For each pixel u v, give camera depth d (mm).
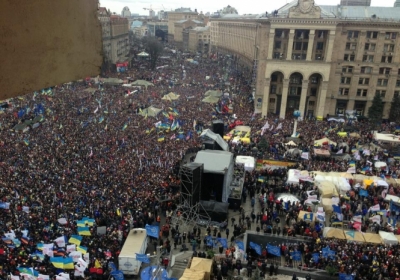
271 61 78875
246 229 35031
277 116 82562
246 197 42438
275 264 30469
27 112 62219
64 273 23109
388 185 43281
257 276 26641
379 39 78812
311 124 71750
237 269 28750
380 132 67688
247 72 133500
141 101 77312
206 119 67125
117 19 136125
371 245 31469
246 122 69062
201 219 35406
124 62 127312
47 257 25375
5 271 23438
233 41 163500
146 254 29859
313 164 49875
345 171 47656
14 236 26656
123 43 152625
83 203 33750
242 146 56031
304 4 75062
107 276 25281
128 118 63344
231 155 40188
